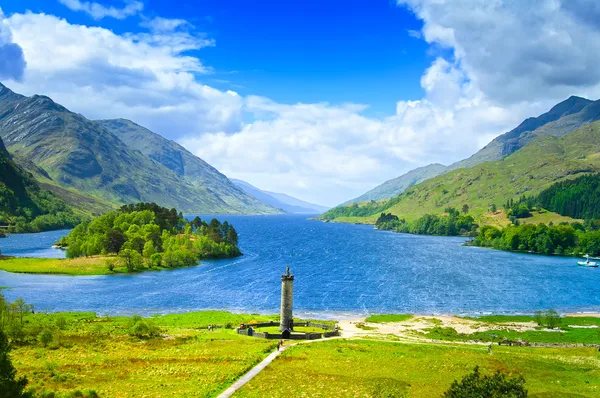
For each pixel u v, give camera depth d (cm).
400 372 6956
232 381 6406
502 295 17662
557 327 12350
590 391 6128
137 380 6431
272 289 18275
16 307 11238
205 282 19600
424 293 17950
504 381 4625
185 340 9462
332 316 14075
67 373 6712
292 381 6400
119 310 14175
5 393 4438
